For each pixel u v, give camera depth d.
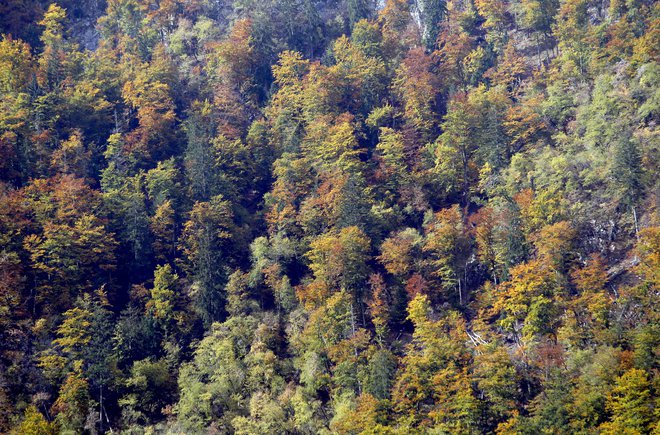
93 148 107.06
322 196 94.06
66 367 74.69
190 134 104.31
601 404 61.59
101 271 90.62
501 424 62.78
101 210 94.31
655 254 73.38
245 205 105.06
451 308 82.69
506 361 68.25
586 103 98.38
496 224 86.06
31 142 98.56
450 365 69.31
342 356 75.06
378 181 99.38
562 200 84.50
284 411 72.00
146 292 87.62
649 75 93.38
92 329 77.81
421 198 96.06
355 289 84.06
